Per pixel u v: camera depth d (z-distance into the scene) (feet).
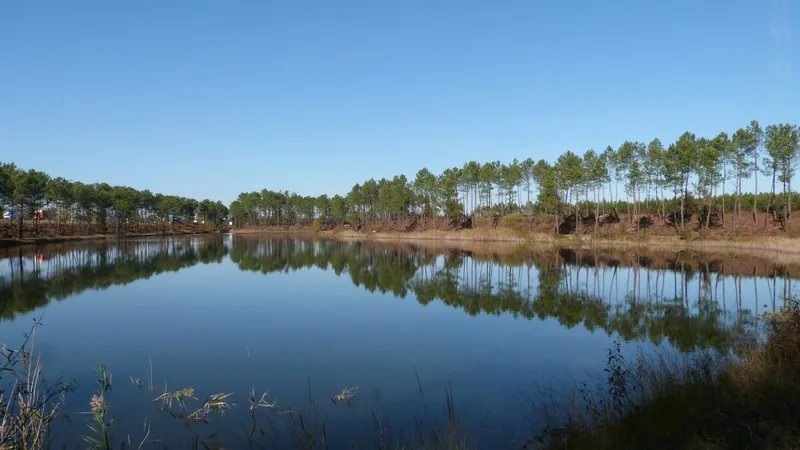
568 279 101.96
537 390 35.60
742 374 26.27
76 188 238.89
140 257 154.30
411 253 174.81
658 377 28.35
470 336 54.13
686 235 187.32
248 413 31.65
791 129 173.17
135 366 42.70
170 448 26.30
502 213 286.25
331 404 33.32
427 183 294.66
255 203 473.67
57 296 80.79
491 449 25.05
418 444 25.58
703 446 17.63
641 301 75.66
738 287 87.45
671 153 195.11
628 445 19.72
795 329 30.86
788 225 175.11
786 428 17.89
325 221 433.89
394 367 42.50
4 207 190.08
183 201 394.93
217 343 51.03
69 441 27.12
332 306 73.51
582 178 219.82
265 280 102.99
